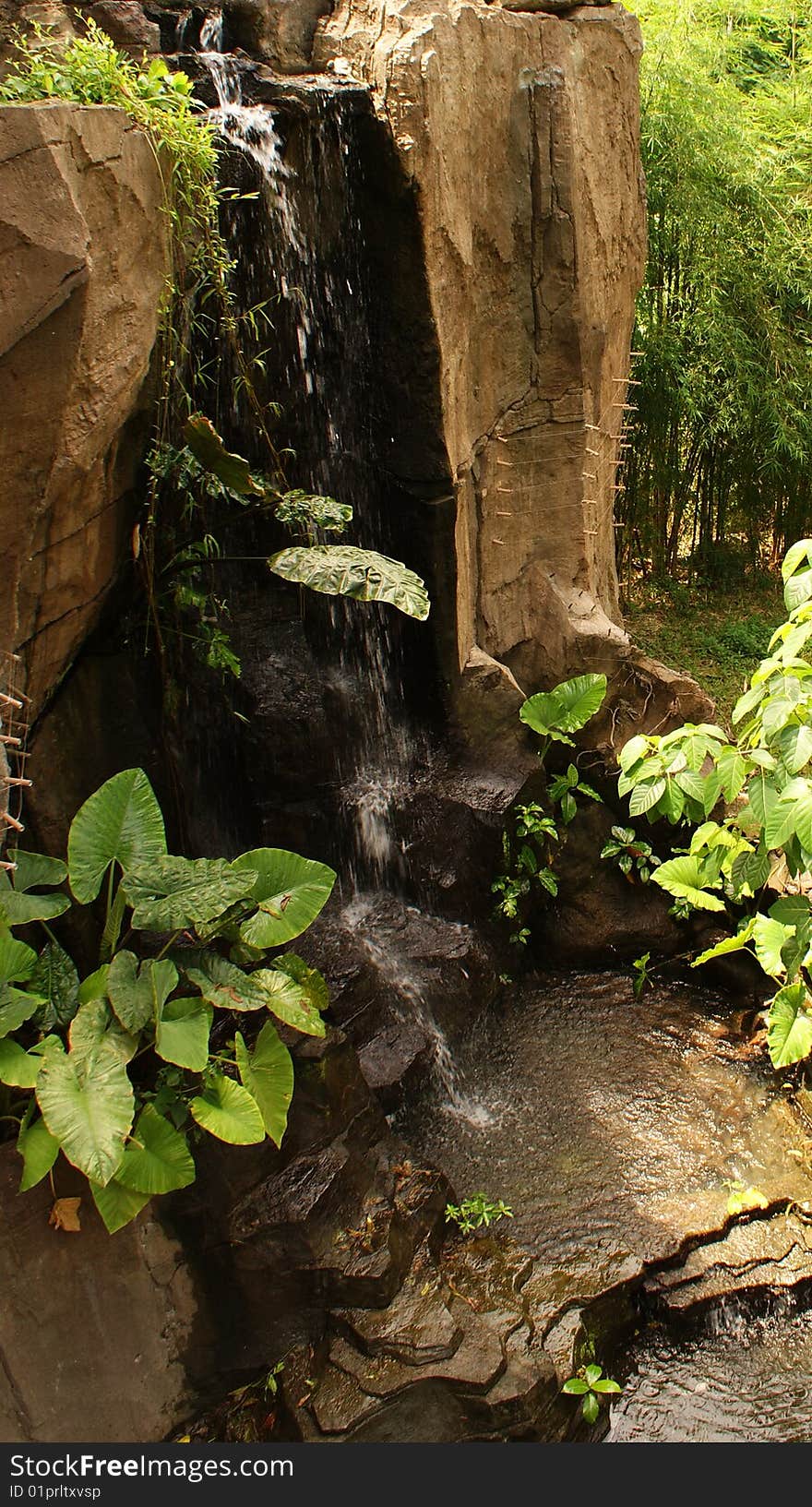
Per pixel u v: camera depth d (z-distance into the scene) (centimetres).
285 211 520
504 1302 417
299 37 552
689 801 545
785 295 967
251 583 582
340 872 577
